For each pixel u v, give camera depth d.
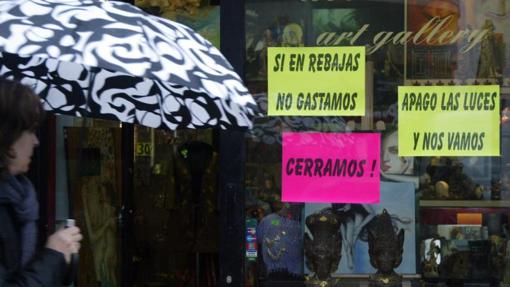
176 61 2.26
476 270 4.01
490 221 3.99
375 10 4.03
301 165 4.04
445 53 4.00
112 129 4.69
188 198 4.98
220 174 4.03
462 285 4.01
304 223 4.06
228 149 4.02
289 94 4.04
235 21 4.04
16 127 1.99
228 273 4.01
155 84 3.12
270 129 4.05
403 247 4.04
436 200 4.01
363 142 4.02
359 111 4.02
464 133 3.98
